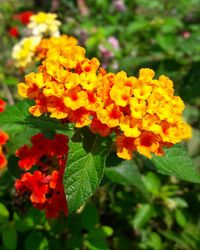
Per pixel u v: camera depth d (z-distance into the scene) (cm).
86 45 26
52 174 13
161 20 26
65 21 31
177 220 19
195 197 20
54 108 12
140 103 12
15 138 16
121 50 29
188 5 33
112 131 12
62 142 14
